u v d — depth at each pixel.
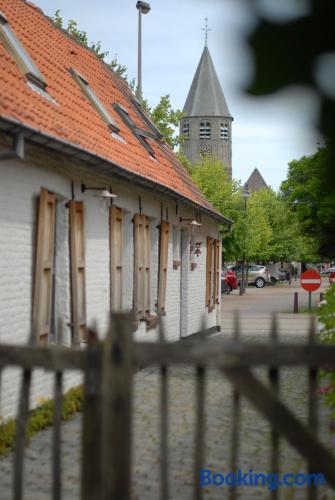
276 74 1.62
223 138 108.75
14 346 3.87
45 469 6.98
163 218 17.80
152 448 7.82
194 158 108.12
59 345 4.02
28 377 3.95
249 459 7.43
